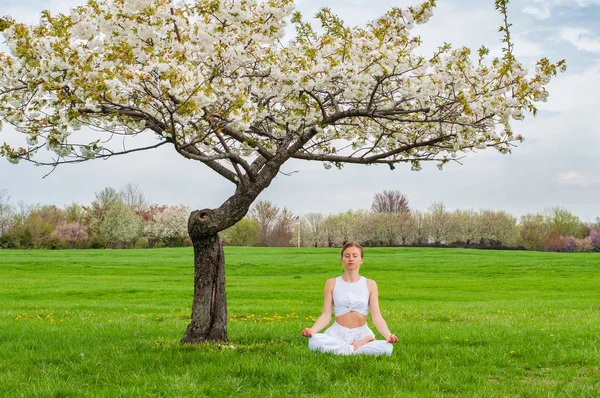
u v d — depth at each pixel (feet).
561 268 136.15
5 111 29.94
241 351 29.60
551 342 33.50
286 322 46.32
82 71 25.93
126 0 26.94
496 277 119.14
